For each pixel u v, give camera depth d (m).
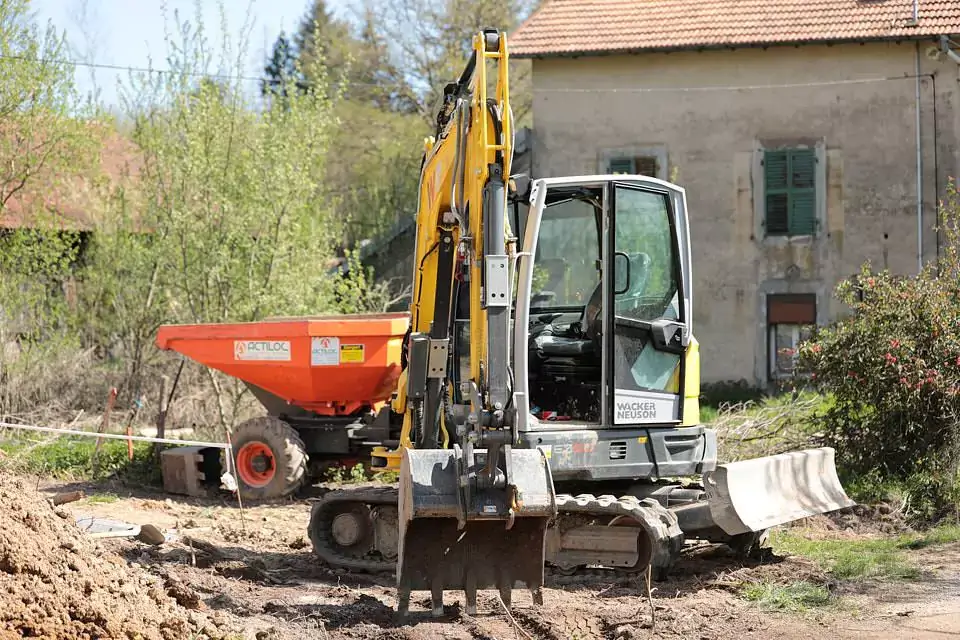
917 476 10.90
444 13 32.41
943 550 8.81
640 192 8.16
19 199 16.36
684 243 8.38
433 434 7.92
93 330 17.61
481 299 6.39
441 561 6.43
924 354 11.53
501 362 6.15
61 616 5.20
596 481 8.48
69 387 16.39
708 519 7.90
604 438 7.92
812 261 20.36
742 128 20.66
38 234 16.48
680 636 6.20
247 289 15.98
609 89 21.22
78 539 6.09
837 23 20.23
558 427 7.77
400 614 6.46
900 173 19.97
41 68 15.79
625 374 8.02
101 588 5.61
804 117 20.39
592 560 7.83
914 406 11.27
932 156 19.80
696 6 21.59
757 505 7.90
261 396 12.02
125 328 16.92
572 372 8.27
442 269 7.87
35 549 5.57
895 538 9.51
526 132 21.69
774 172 20.53
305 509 11.00
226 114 16.31
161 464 12.36
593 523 7.83
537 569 6.48
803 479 8.57
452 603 7.10
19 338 16.44
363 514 8.40
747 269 20.67
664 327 8.17
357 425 11.61
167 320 16.66
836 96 20.23
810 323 20.34
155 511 10.63
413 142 32.75
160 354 16.91
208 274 15.85
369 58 34.16
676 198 8.37
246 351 11.56
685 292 8.38
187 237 15.93
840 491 8.82
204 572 7.64
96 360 17.45
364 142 33.66
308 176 16.75
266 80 18.58
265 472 11.55
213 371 15.29
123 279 16.95
